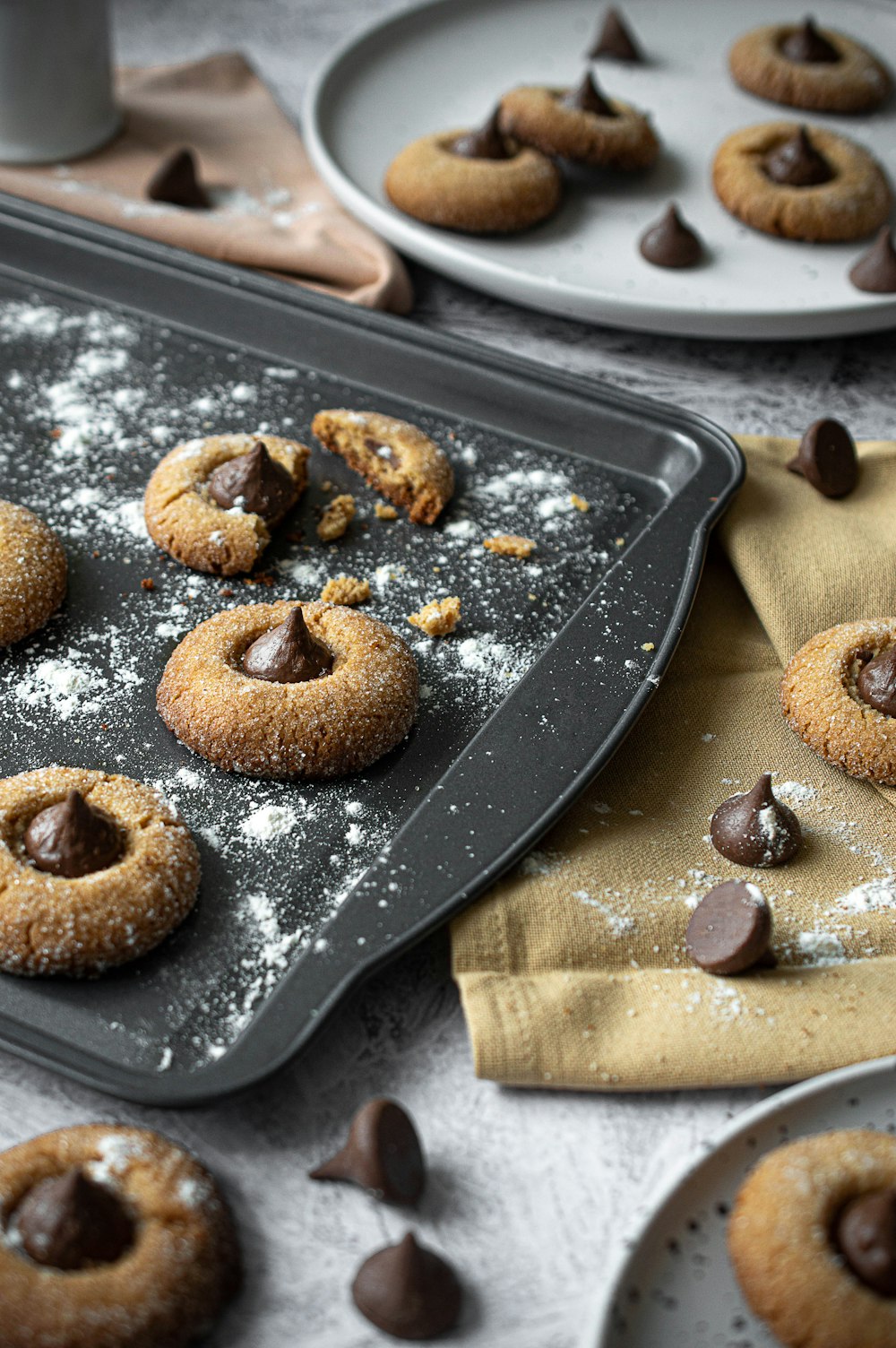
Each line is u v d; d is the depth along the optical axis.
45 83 0.71
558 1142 0.47
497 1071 0.48
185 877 0.50
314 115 0.73
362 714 0.53
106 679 0.56
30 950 0.49
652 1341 0.44
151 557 0.59
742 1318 0.44
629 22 0.80
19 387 0.64
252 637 0.56
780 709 0.56
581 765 0.53
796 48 0.76
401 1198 0.46
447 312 0.70
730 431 0.65
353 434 0.61
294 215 0.72
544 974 0.50
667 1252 0.45
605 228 0.71
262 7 0.87
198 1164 0.46
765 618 0.58
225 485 0.59
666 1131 0.48
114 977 0.49
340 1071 0.48
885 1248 0.44
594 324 0.70
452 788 0.52
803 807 0.54
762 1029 0.49
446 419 0.64
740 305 0.68
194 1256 0.44
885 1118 0.47
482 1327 0.45
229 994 0.49
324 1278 0.45
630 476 0.62
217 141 0.75
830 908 0.52
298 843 0.52
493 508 0.61
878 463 0.63
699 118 0.75
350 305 0.66
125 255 0.68
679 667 0.57
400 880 0.50
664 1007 0.49
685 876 0.52
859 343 0.70
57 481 0.61
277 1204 0.46
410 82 0.77
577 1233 0.46
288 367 0.66
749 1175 0.46
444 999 0.50
